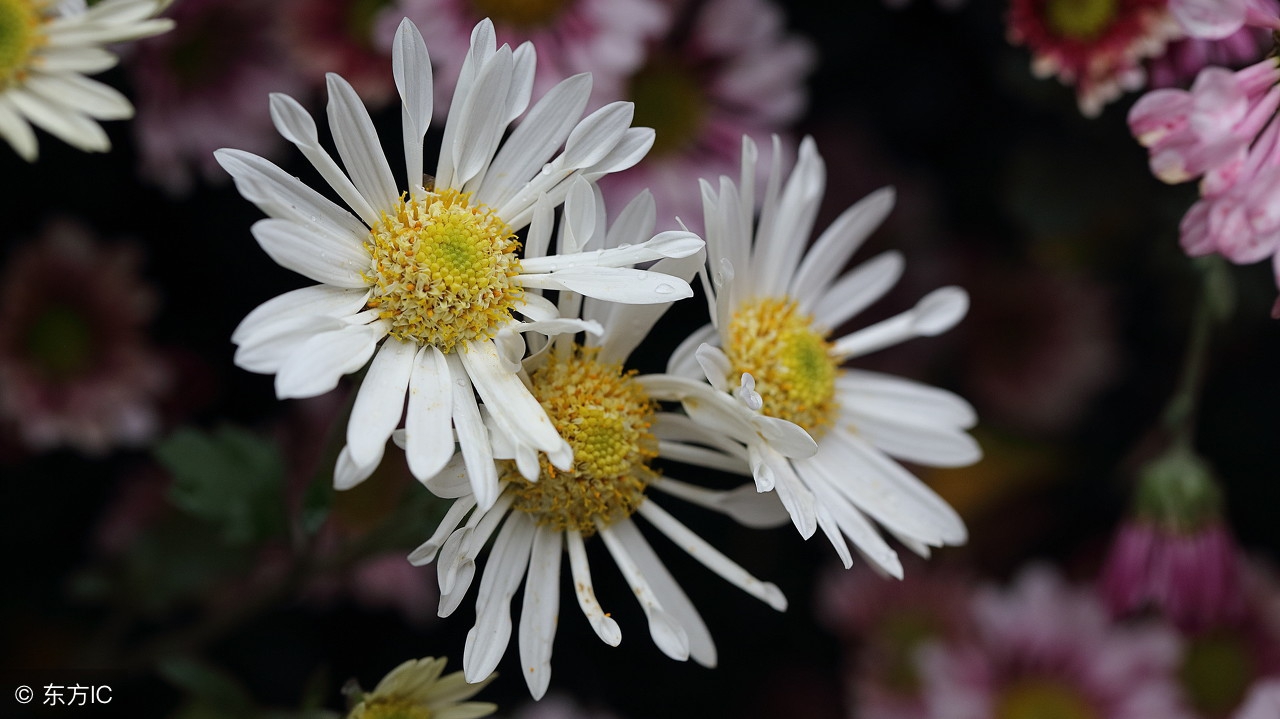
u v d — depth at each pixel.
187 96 0.50
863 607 0.52
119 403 0.50
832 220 0.52
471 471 0.41
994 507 0.54
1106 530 0.54
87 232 0.50
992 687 0.51
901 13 0.51
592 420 0.42
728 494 0.43
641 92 0.50
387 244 0.41
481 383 0.41
